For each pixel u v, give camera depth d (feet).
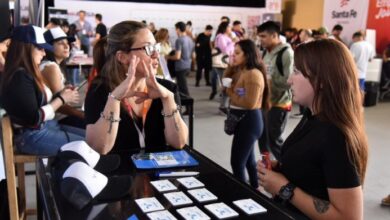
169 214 3.12
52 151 7.48
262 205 3.35
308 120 4.22
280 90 10.39
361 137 3.81
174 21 36.68
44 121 7.61
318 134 3.90
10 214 6.74
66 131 8.28
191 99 10.25
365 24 28.27
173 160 4.43
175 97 5.67
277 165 4.58
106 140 4.96
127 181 3.67
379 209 9.41
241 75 9.08
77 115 9.07
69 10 33.58
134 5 35.45
